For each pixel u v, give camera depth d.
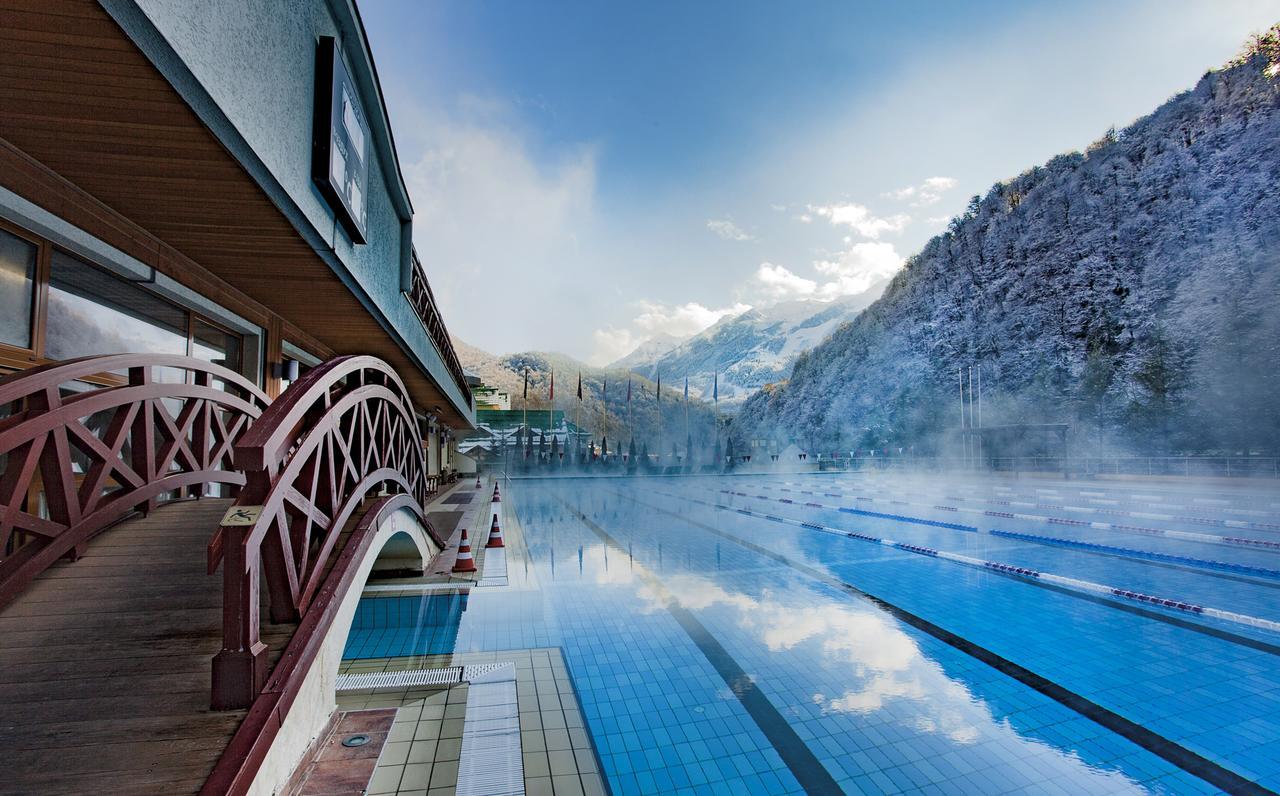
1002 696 4.48
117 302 4.45
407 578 6.74
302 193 3.87
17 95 2.51
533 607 6.26
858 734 3.95
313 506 3.39
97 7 1.95
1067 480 27.66
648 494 21.98
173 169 3.26
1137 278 62.78
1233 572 8.36
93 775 2.03
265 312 6.39
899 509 16.45
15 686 2.42
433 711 3.94
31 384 3.04
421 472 7.99
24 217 3.26
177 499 5.07
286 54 3.48
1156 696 4.48
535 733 3.75
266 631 2.96
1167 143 68.12
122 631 2.83
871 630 5.95
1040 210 77.69
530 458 38.88
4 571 3.04
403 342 8.23
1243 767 3.53
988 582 7.87
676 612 6.48
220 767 2.08
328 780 2.88
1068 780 3.41
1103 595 7.29
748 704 4.37
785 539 11.39
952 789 3.34
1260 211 56.72
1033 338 69.19
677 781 3.44
